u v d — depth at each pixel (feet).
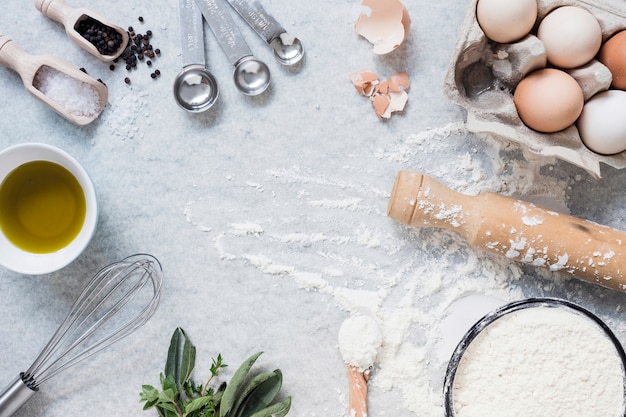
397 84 2.62
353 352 2.59
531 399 2.50
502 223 2.47
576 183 2.64
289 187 2.67
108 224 2.65
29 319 2.66
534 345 2.49
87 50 2.60
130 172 2.65
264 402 2.59
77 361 2.64
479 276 2.65
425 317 2.65
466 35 2.35
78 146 2.65
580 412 2.49
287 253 2.67
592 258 2.46
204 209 2.67
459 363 2.51
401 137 2.65
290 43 2.63
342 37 2.64
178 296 2.67
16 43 2.62
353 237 2.67
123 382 2.67
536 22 2.40
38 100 2.63
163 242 2.66
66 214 2.56
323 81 2.65
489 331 2.51
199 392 2.59
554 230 2.46
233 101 2.65
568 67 2.37
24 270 2.48
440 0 2.62
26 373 2.56
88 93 2.59
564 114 2.32
